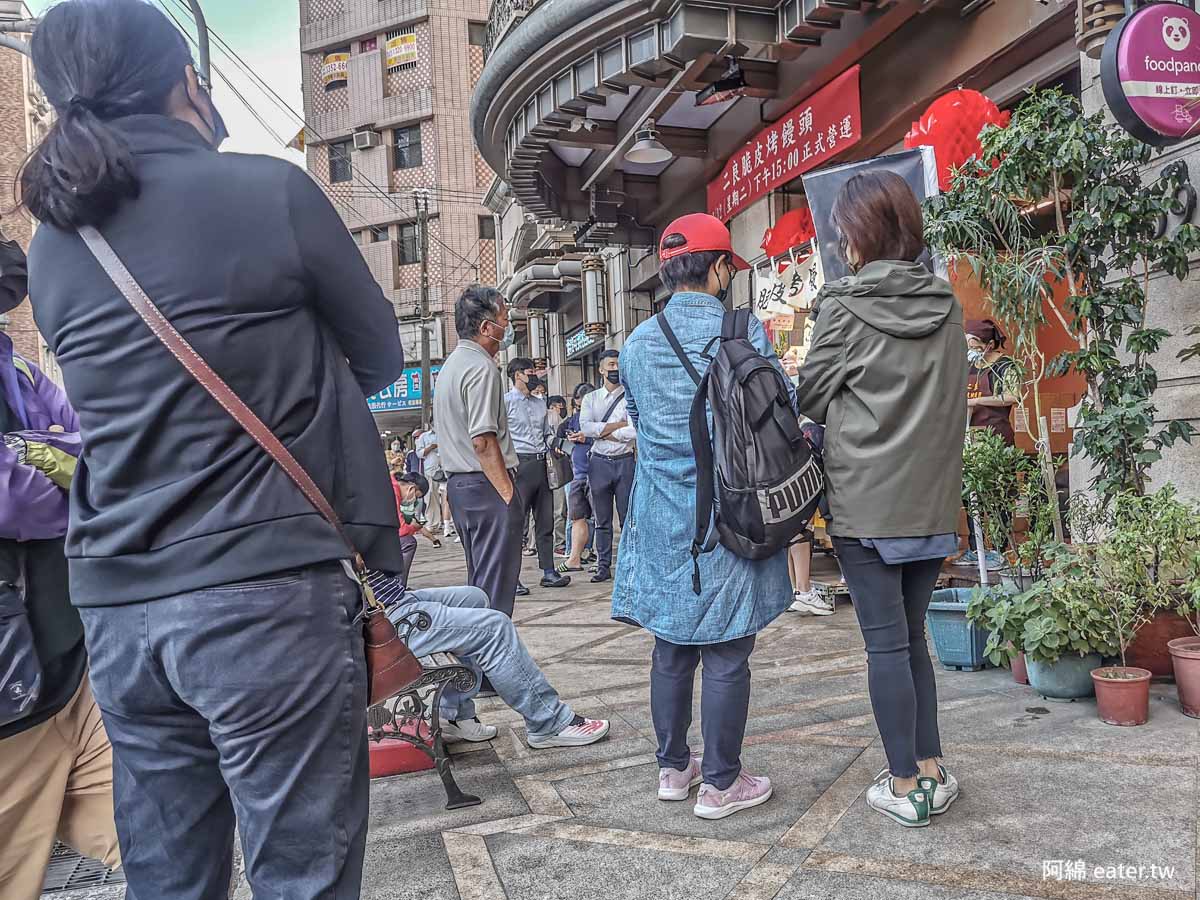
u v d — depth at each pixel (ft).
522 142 27.40
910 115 22.02
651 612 8.23
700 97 25.31
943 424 7.52
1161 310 13.82
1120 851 6.91
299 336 4.42
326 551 4.31
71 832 6.88
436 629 9.96
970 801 8.03
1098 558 10.99
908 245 7.73
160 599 4.14
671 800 8.61
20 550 6.04
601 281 45.78
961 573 15.12
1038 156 12.09
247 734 4.17
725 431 7.66
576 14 21.79
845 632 15.37
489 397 12.39
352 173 105.40
